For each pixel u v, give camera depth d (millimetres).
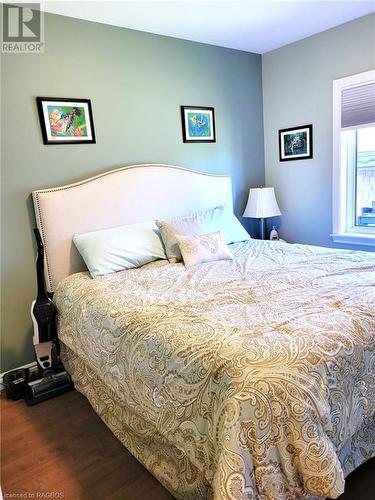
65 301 2354
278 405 1110
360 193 3355
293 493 1118
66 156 2719
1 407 2301
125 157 3012
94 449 1875
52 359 2479
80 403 2309
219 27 3018
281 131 3762
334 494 1113
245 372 1168
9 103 2451
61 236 2645
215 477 1076
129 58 2955
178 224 2873
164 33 3090
